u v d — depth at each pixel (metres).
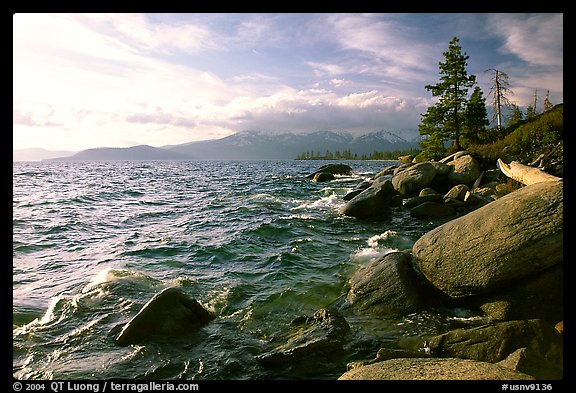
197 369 5.56
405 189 22.36
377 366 4.55
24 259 11.36
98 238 14.33
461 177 21.97
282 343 6.23
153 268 10.59
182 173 63.81
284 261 11.10
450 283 7.18
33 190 30.81
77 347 6.12
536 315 6.29
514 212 6.80
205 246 12.97
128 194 29.17
